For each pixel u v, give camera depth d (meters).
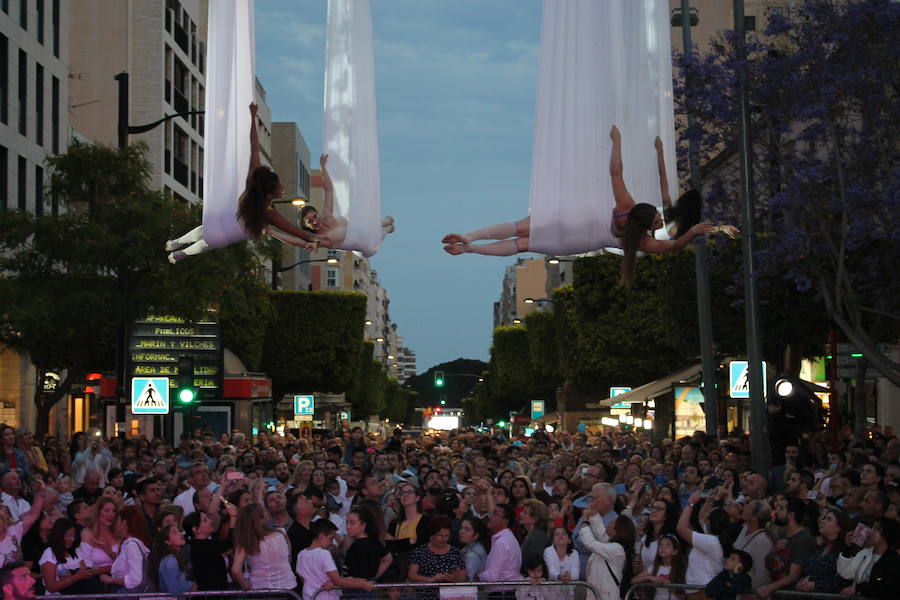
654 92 9.96
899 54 21.06
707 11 64.38
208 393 36.38
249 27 9.90
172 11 60.53
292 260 96.19
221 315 33.59
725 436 29.70
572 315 54.56
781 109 21.64
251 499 14.48
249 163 9.86
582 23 9.73
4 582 9.34
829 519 11.71
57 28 45.22
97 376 47.34
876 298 22.36
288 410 71.44
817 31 21.66
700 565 12.32
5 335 29.09
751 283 20.80
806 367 42.78
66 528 12.45
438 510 14.09
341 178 9.57
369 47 9.58
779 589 11.84
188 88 64.38
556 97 9.73
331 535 12.13
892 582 10.74
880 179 21.30
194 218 29.62
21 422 41.25
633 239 9.59
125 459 20.69
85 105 56.84
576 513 15.30
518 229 9.92
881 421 35.81
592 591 12.24
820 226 21.30
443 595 12.08
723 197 23.28
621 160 9.76
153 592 12.34
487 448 26.42
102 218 29.47
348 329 68.75
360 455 20.78
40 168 42.75
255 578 12.32
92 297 28.19
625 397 38.88
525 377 99.56
